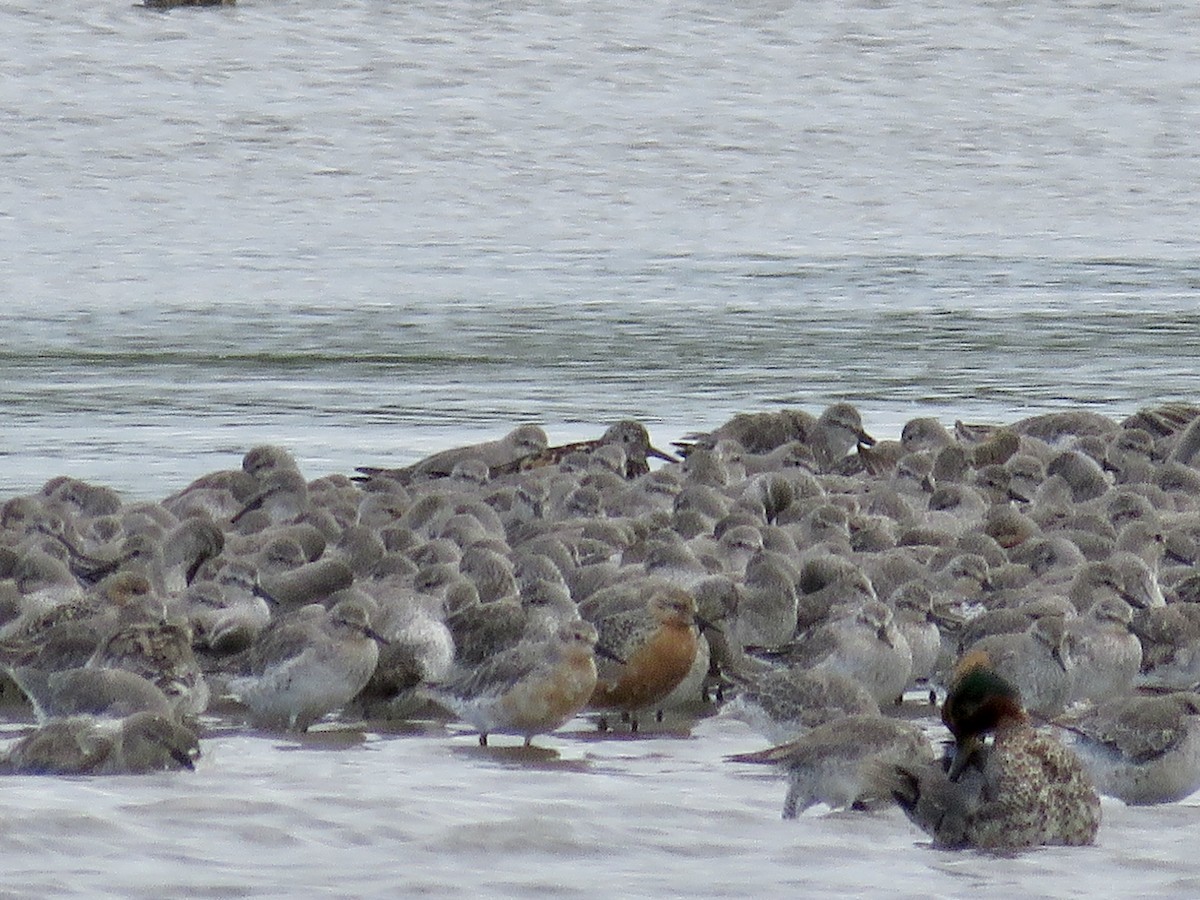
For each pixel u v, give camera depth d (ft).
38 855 45.11
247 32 329.72
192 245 222.28
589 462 98.07
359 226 236.84
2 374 147.84
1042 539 75.51
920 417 114.42
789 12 344.28
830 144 281.74
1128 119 297.12
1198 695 51.70
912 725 50.55
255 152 272.92
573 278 204.13
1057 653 60.29
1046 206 254.27
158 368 151.74
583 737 60.13
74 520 83.66
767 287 198.18
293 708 60.59
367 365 153.79
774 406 134.41
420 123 287.28
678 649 60.64
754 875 44.52
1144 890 43.55
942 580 71.20
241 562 69.10
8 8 334.85
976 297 191.31
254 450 93.40
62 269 205.36
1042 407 133.18
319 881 43.73
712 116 293.43
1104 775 51.08
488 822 48.52
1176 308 184.14
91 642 61.52
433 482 95.20
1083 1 352.28
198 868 44.52
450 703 59.47
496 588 68.95
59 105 290.76
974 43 332.19
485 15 340.80
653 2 350.23
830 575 69.41
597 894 43.11
